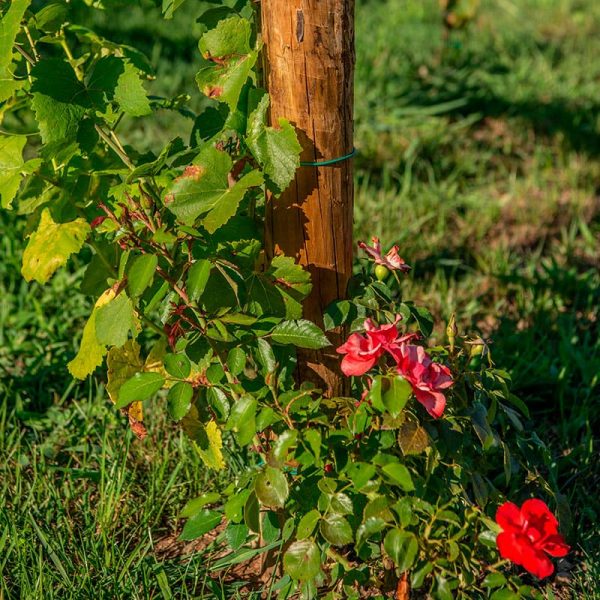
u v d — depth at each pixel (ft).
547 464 7.47
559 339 11.19
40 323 11.10
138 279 6.06
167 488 8.30
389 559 6.95
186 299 6.55
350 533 6.14
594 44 23.91
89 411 9.58
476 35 23.89
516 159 16.67
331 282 6.82
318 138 6.34
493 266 12.74
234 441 8.61
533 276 12.50
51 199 6.66
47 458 9.12
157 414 9.59
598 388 10.16
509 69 20.90
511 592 6.20
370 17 24.52
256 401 6.26
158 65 19.54
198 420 6.67
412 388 6.15
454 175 15.29
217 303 6.64
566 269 12.75
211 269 6.57
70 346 10.86
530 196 15.08
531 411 9.96
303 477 6.64
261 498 6.15
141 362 6.89
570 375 10.25
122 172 6.82
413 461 6.65
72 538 7.66
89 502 8.44
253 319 6.38
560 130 17.53
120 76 6.59
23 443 9.35
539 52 22.52
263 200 7.24
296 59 6.12
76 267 12.16
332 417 6.91
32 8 8.01
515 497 7.72
